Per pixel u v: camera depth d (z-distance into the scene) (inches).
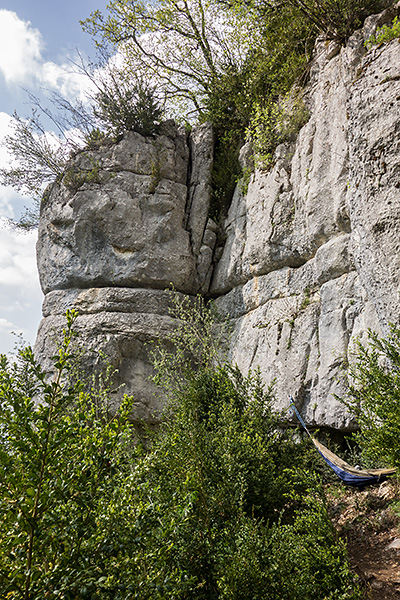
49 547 81.1
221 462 161.5
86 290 386.3
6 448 89.8
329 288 261.4
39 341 386.6
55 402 87.0
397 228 193.0
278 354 290.8
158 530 104.2
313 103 315.3
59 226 409.4
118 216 384.8
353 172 222.1
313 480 148.9
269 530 130.2
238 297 362.0
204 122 435.2
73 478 84.7
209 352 341.1
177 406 230.8
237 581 111.7
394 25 220.1
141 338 362.9
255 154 371.9
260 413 217.9
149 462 99.6
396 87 205.3
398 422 141.2
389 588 131.0
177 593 91.0
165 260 381.7
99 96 425.1
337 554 125.5
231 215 394.3
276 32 354.9
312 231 276.4
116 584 80.5
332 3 277.3
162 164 404.5
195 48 462.9
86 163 409.1
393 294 191.2
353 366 226.2
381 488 189.0
